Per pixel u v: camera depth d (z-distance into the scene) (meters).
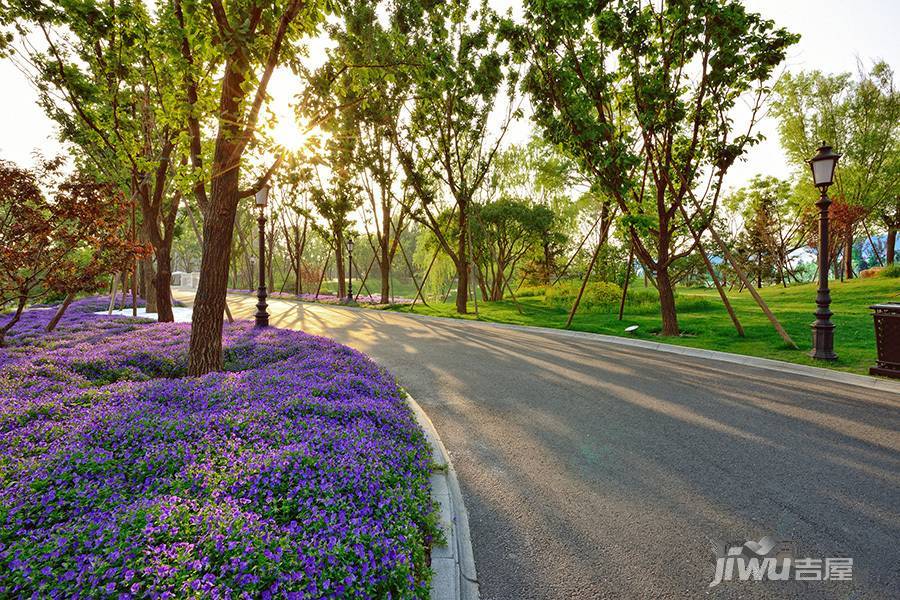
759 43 10.93
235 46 5.22
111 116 11.76
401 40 9.10
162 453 3.41
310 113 7.09
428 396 7.21
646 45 11.64
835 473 4.28
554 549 3.18
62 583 1.99
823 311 9.02
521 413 6.27
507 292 39.50
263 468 3.16
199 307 6.83
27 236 9.51
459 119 21.12
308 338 10.19
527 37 12.51
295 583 2.14
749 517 3.56
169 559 2.23
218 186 6.72
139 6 9.36
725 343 11.30
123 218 10.44
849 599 2.66
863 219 30.56
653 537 3.31
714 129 12.74
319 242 68.69
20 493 2.75
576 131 12.38
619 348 11.68
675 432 5.43
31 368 6.12
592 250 35.97
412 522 2.93
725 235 31.78
